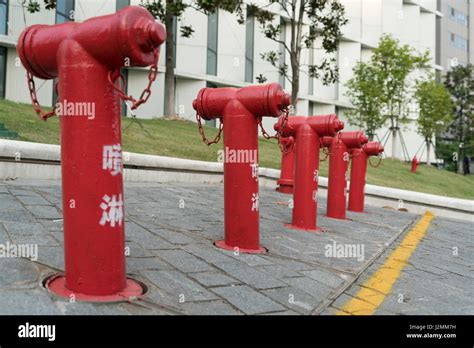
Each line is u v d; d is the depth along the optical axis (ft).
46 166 22.40
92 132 8.71
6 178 20.43
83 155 8.71
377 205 37.99
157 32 8.28
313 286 11.99
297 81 56.34
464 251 21.74
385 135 107.14
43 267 10.12
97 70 8.67
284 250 15.53
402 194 39.19
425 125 93.97
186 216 18.72
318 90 97.81
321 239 18.44
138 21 8.18
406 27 120.47
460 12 165.48
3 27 52.47
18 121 31.04
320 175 41.86
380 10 108.78
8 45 52.49
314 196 20.11
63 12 56.70
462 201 41.50
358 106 88.33
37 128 30.45
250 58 80.74
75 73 8.63
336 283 12.64
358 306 11.11
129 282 9.97
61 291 8.89
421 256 18.71
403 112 95.40
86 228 8.77
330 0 77.00
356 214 29.12
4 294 8.43
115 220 9.05
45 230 13.01
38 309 8.08
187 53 69.56
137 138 38.63
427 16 129.49
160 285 10.16
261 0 74.23
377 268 15.33
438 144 138.92
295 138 20.26
